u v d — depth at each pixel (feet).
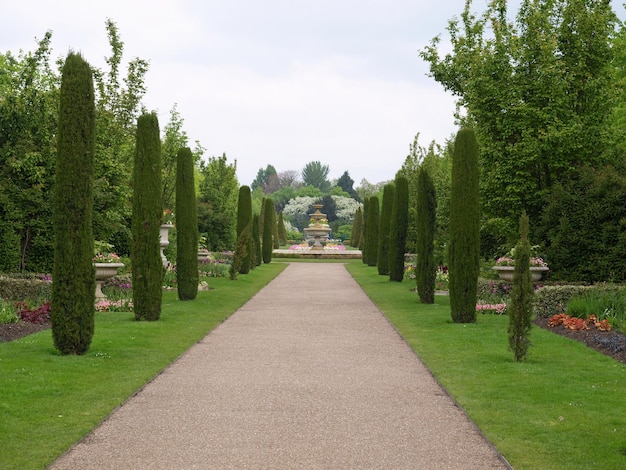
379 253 104.58
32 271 67.26
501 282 63.62
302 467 18.20
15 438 20.56
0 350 34.99
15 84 74.33
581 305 46.11
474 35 91.97
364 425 22.33
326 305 63.10
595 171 64.85
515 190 68.64
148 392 27.02
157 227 48.85
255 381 29.25
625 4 95.20
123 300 58.34
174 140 102.27
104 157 75.10
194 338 41.45
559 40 71.67
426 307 59.72
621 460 18.86
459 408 24.61
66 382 27.99
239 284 86.28
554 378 29.45
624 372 30.63
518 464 18.57
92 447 19.86
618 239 59.52
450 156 120.47
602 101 70.59
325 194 417.28
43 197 65.87
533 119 68.39
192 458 18.86
